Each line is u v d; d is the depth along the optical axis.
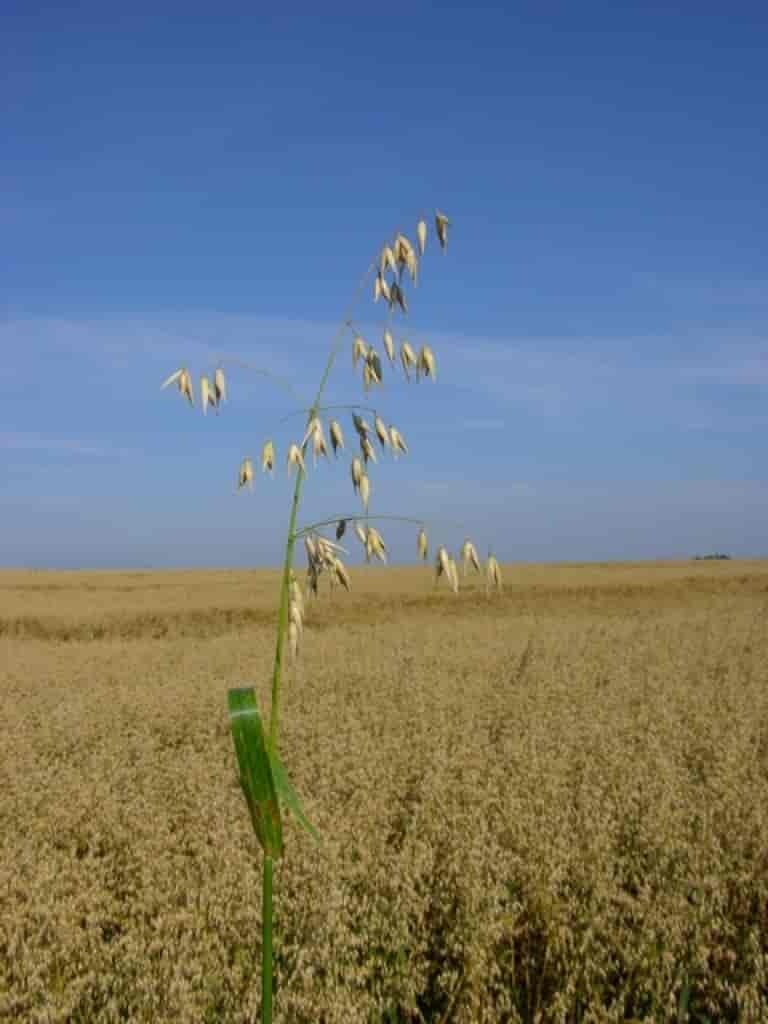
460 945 4.79
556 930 4.89
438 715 12.00
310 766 9.08
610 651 18.94
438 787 7.73
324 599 34.06
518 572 50.69
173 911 5.21
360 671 16.50
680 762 9.16
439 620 29.19
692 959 4.65
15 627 28.00
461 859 5.78
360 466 3.09
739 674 15.55
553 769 8.49
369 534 3.06
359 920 5.17
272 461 3.06
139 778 8.94
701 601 35.12
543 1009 4.40
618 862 6.00
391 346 3.23
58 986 4.48
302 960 4.44
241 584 44.91
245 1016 4.08
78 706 13.19
